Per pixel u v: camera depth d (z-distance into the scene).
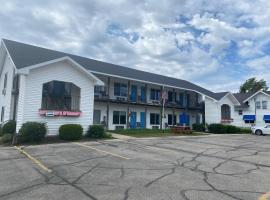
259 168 8.76
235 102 35.03
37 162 8.99
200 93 33.06
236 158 10.80
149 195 5.55
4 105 20.00
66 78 17.22
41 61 16.92
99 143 14.66
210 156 11.17
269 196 5.61
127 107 27.56
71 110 17.19
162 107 29.89
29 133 14.31
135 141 16.34
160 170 8.03
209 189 6.07
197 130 31.14
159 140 17.55
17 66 15.06
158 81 29.52
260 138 22.75
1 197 5.36
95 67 24.52
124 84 27.95
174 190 5.94
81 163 8.88
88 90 18.38
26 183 6.40
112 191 5.80
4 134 15.35
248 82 64.38
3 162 8.99
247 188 6.22
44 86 17.42
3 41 19.59
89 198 5.32
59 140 15.36
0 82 22.34
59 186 6.16
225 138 21.61
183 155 11.20
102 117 25.30
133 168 8.22
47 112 16.06
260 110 37.47
